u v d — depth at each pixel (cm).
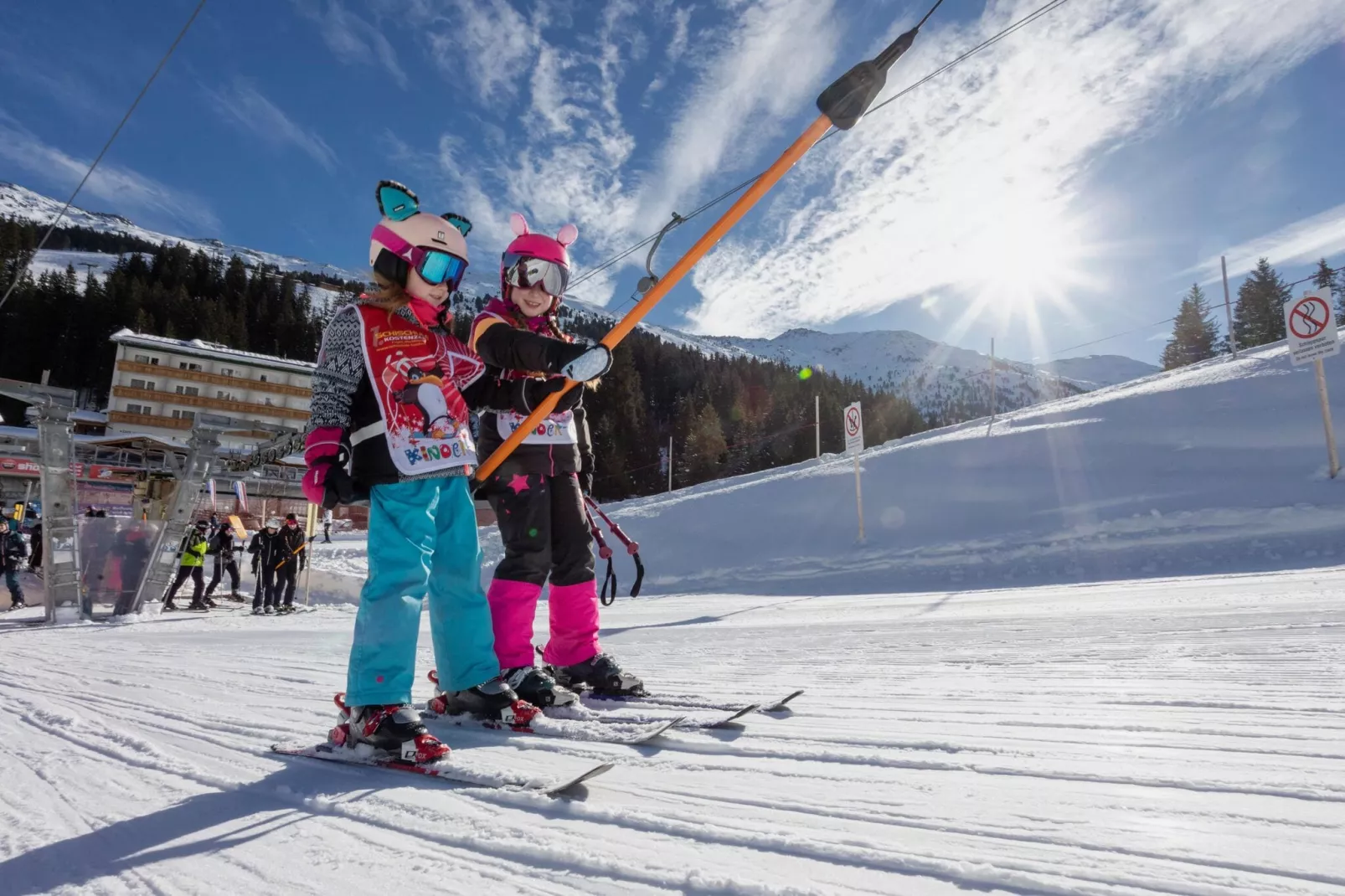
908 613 534
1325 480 1019
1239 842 94
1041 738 151
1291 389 1341
